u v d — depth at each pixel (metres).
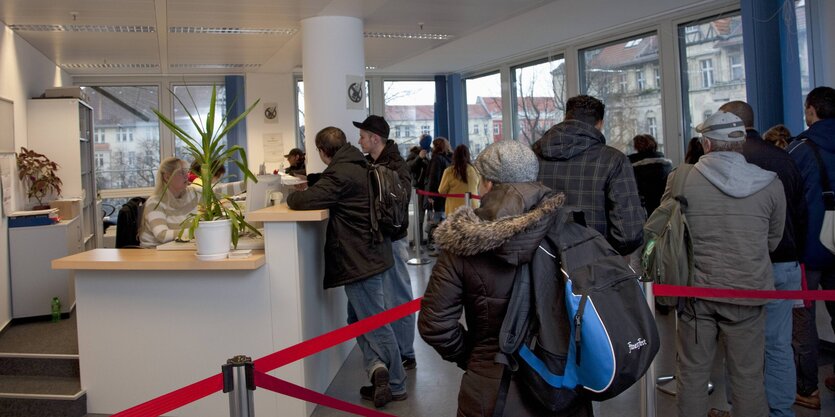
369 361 3.50
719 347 4.21
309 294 3.42
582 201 2.60
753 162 2.73
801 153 3.17
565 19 7.63
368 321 2.43
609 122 8.75
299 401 3.23
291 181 4.38
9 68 5.98
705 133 2.52
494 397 1.73
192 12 5.95
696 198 2.52
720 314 2.48
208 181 3.12
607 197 2.59
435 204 8.47
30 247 4.92
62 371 3.67
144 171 10.48
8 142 5.47
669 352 4.18
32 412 3.29
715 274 2.46
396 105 11.80
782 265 2.68
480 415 1.75
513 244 1.66
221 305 3.23
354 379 3.91
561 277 1.70
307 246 3.40
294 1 5.65
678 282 2.53
